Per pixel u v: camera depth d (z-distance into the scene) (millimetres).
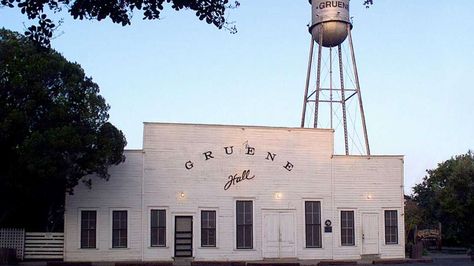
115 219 38688
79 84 35656
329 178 41594
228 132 40594
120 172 39000
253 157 40688
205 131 40250
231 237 39688
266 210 40406
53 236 38031
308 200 41094
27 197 36656
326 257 40750
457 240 59406
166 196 39281
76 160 35156
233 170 40312
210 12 10625
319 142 41812
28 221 40156
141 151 39312
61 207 41250
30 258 37688
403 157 42750
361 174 42062
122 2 10180
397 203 42312
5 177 33688
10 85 33156
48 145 32938
